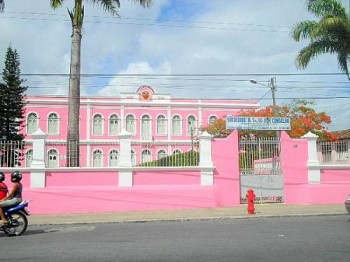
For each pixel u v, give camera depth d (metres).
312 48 22.70
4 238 11.36
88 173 18.48
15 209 11.84
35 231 12.93
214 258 8.05
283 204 19.91
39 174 18.02
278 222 14.23
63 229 13.41
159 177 19.02
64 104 52.56
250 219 15.52
